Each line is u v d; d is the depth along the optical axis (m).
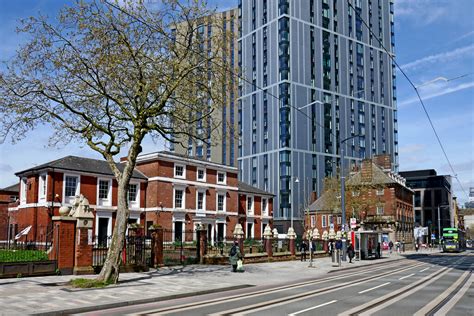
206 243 30.16
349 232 44.41
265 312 11.72
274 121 81.81
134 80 19.38
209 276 22.00
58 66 18.17
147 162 47.69
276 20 83.38
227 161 114.06
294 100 81.44
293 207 78.25
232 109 89.69
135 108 19.28
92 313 12.02
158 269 24.75
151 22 19.20
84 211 20.53
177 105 21.08
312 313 11.56
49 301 13.34
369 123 92.38
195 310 12.18
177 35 21.20
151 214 46.16
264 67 84.94
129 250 23.16
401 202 76.38
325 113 85.12
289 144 79.88
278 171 80.06
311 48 85.19
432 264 37.12
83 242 20.25
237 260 25.31
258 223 59.28
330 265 32.78
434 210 118.25
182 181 48.72
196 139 22.59
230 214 54.00
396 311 12.00
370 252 44.31
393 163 95.75
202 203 51.06
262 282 20.62
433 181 119.75
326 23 88.06
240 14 91.38
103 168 43.47
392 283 20.38
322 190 78.06
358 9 94.25
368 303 13.55
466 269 30.50
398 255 56.47
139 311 12.23
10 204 45.09
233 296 15.57
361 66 92.88
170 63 19.47
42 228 38.19
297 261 36.88
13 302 13.06
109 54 18.20
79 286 16.44
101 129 18.98
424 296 15.42
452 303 13.68
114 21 18.45
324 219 72.75
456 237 70.31
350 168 73.69
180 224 48.19
